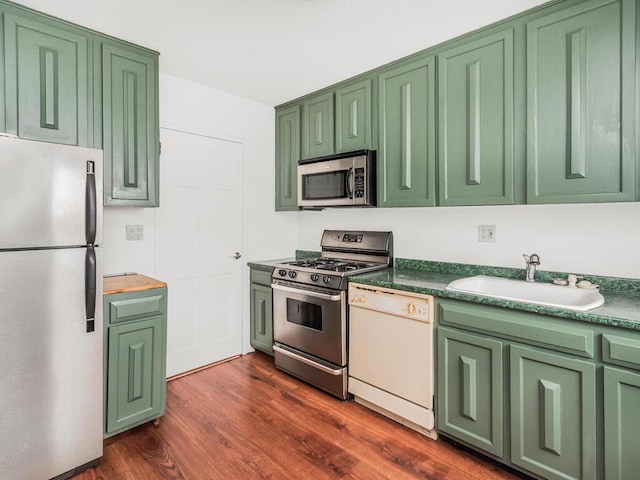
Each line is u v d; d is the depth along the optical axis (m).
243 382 2.70
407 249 2.71
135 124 2.20
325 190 2.80
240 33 2.07
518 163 1.87
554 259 2.03
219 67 2.52
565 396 1.48
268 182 3.38
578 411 1.45
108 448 1.90
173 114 2.70
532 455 1.58
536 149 1.81
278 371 2.89
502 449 1.68
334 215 3.26
